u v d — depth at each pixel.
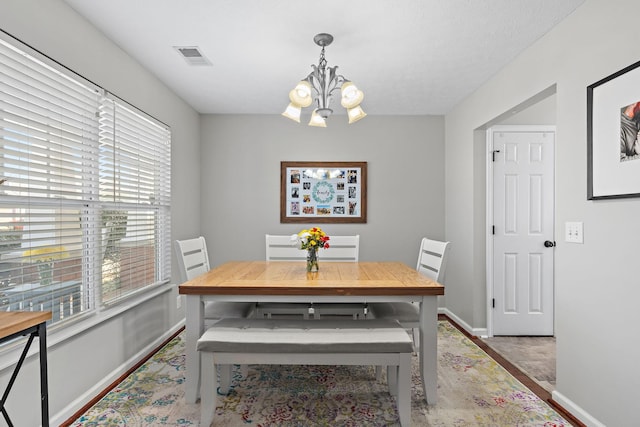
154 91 3.13
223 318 2.44
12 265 1.73
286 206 4.31
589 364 1.97
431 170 4.34
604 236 1.87
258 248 4.32
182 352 3.01
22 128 1.77
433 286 2.09
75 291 2.15
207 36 2.44
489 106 3.21
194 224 4.11
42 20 1.87
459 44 2.55
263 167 4.32
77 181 2.17
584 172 2.02
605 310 1.87
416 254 4.32
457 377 2.57
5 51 1.68
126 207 2.70
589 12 1.99
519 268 3.54
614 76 1.78
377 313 2.59
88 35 2.24
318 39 2.43
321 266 2.92
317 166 4.31
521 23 2.26
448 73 3.08
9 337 1.28
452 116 4.11
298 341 1.91
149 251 3.06
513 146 3.55
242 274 2.50
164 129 3.34
